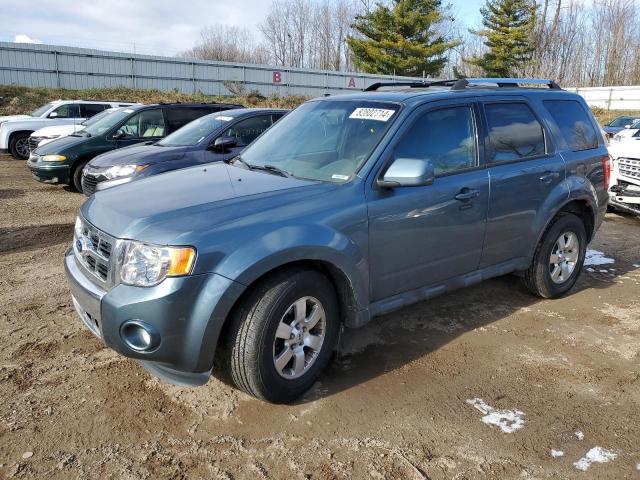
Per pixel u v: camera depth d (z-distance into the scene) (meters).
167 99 31.23
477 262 4.23
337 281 3.43
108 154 8.20
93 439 2.88
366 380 3.54
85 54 31.73
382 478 2.66
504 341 4.16
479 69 52.72
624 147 8.41
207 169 4.11
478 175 4.07
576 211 5.11
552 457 2.84
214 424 3.04
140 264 2.81
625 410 3.29
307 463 2.75
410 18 42.59
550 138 4.76
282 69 37.81
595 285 5.47
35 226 7.45
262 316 2.98
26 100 26.70
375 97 4.11
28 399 3.22
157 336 2.78
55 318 4.34
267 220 3.06
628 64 53.22
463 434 3.01
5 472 2.62
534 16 49.66
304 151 3.99
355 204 3.37
